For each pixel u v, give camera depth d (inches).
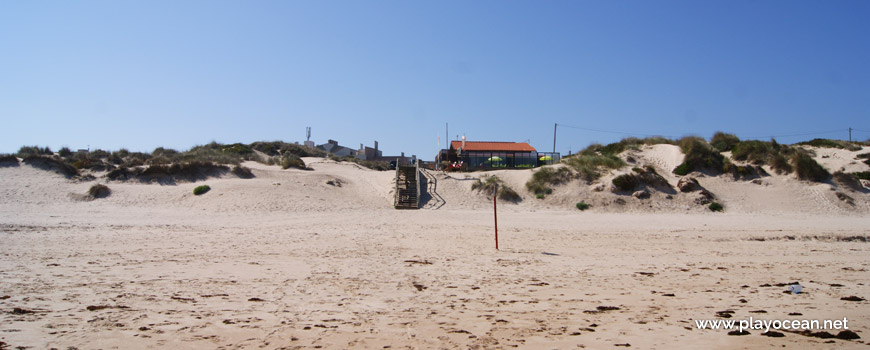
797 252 626.2
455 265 487.5
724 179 1327.5
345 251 568.1
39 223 770.8
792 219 1027.9
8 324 246.8
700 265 512.1
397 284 386.6
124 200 1080.2
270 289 355.9
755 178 1327.5
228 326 259.1
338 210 1074.7
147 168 1280.8
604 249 629.6
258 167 1590.8
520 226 872.3
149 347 222.2
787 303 336.2
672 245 677.9
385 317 286.8
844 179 1288.1
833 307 324.5
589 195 1214.3
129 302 303.4
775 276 450.6
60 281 359.3
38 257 473.4
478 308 313.6
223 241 638.5
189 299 317.4
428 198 1232.2
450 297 345.4
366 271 441.7
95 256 491.2
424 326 268.8
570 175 1318.9
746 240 739.4
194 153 1679.4
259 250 563.8
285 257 514.9
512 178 1376.7
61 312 274.5
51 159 1283.2
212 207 1034.1
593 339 247.9
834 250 650.8
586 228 861.8
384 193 1275.8
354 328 262.2
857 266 518.3
